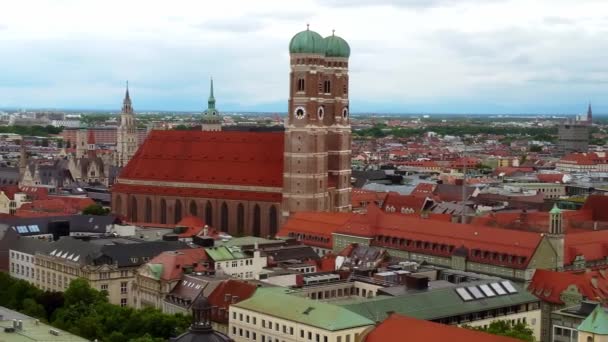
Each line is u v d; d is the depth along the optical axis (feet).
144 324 624.59
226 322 642.22
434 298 638.12
